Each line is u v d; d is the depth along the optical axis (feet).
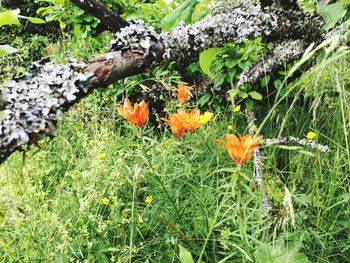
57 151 9.82
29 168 7.23
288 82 9.30
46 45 17.44
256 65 7.61
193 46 4.83
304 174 7.46
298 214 6.23
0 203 4.79
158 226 7.29
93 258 6.61
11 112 3.73
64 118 10.15
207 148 8.80
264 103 10.35
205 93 10.74
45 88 3.90
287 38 5.64
